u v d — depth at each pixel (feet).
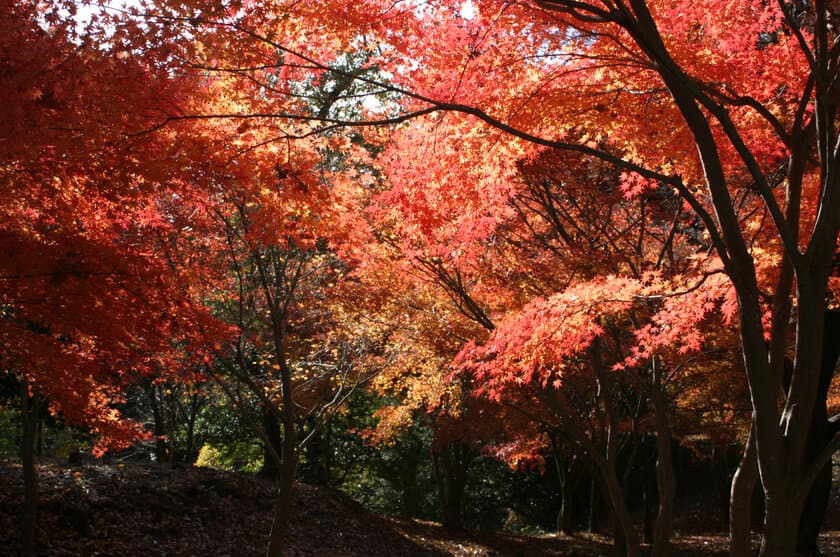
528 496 100.99
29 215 21.26
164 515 47.39
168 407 70.33
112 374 29.12
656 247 38.01
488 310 37.32
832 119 16.21
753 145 22.80
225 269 35.12
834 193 15.66
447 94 19.92
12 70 13.55
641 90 20.63
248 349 48.91
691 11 20.40
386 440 56.08
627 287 22.11
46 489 43.70
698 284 21.01
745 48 20.58
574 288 22.59
